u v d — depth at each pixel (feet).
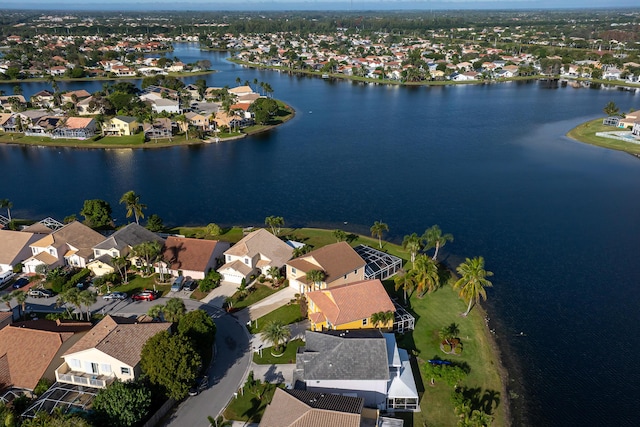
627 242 340.59
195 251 296.92
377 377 188.85
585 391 207.72
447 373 202.49
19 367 196.34
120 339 200.34
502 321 254.06
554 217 385.29
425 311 257.55
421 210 405.18
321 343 204.13
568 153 568.00
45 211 418.92
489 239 348.18
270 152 595.88
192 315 216.74
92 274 293.43
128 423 167.53
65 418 160.45
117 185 481.87
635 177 479.82
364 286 243.19
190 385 189.37
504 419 191.62
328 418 162.81
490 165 525.75
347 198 436.76
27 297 270.46
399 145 617.62
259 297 268.62
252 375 202.28
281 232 363.97
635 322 252.83
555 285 287.07
